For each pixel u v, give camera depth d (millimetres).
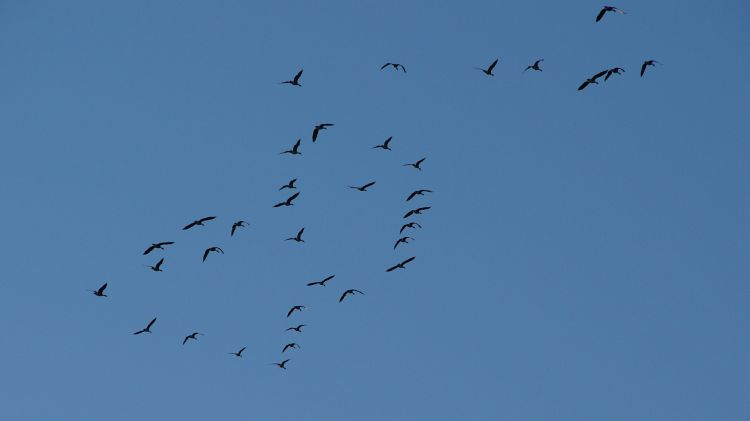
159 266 86688
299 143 83000
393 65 80500
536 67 75000
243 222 85438
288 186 86062
